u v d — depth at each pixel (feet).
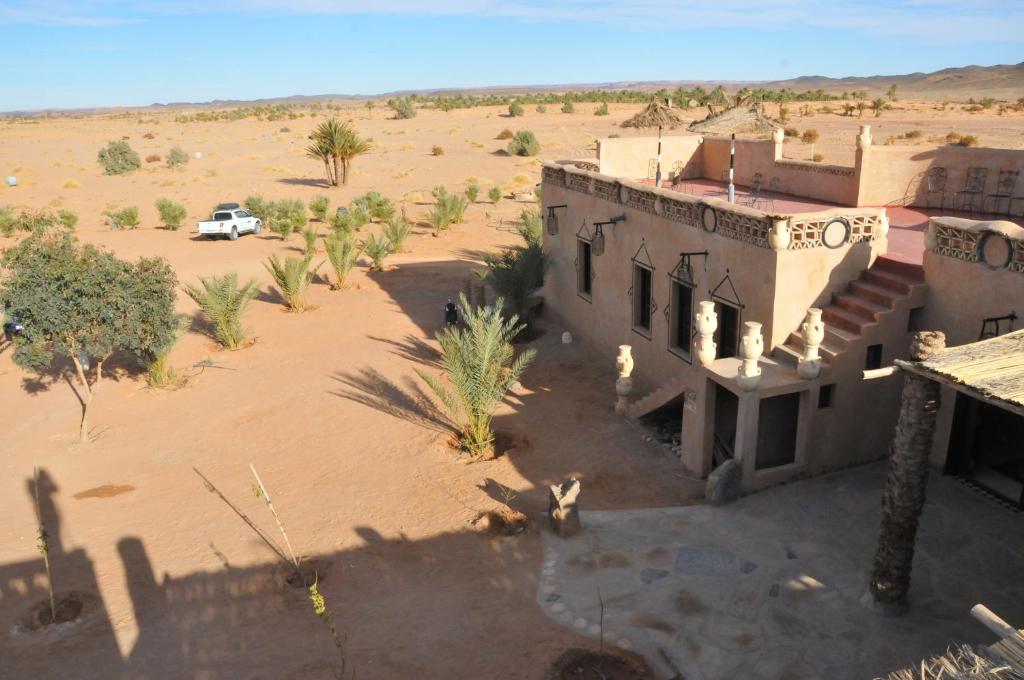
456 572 32.27
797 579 30.12
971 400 35.47
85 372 62.90
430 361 62.28
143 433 50.70
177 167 203.31
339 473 43.04
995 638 26.14
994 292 33.09
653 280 50.78
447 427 48.85
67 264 47.29
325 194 160.97
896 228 48.24
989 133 185.06
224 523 37.91
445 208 126.11
